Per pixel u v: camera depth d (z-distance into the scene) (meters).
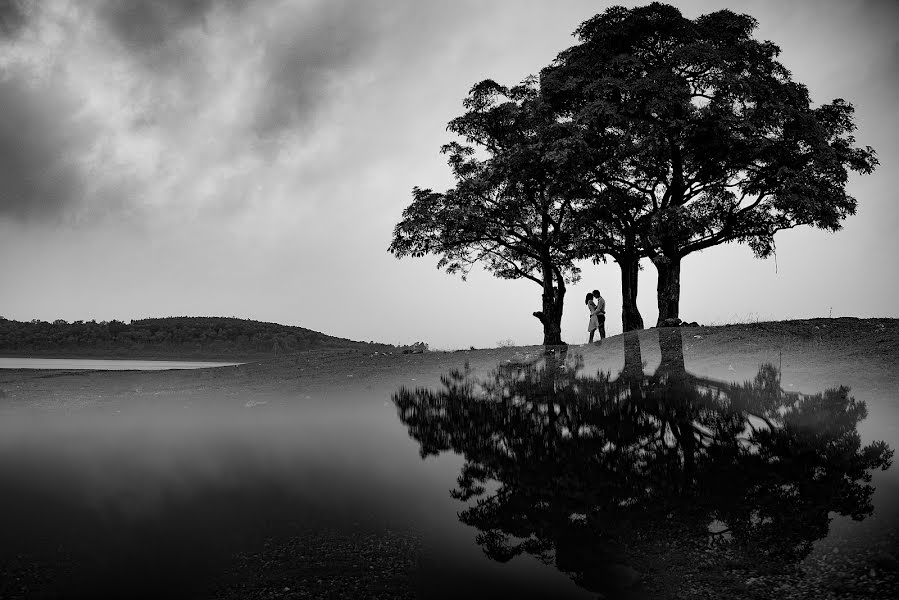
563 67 22.56
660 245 21.56
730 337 17.58
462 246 28.20
